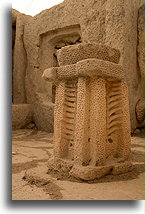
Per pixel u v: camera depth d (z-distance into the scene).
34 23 7.34
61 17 6.57
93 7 5.82
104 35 5.60
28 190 2.14
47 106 6.65
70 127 2.65
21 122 6.95
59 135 2.66
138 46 5.77
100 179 2.38
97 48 2.47
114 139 2.66
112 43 5.30
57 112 2.72
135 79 5.71
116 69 2.51
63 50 2.67
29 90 7.43
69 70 2.58
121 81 2.62
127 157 2.67
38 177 2.45
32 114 7.27
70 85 2.69
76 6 6.20
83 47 2.49
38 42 7.22
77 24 6.22
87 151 2.45
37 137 5.70
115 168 2.47
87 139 2.45
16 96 7.68
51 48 7.22
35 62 7.28
